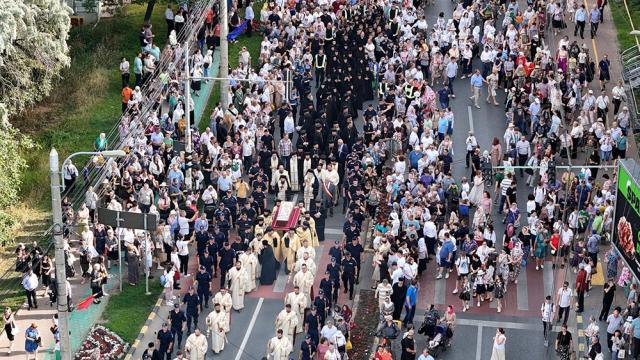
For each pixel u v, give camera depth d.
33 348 80.56
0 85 105.25
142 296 88.44
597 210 92.06
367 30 118.19
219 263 89.19
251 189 99.06
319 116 105.38
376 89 115.50
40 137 111.94
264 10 127.50
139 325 85.12
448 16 131.25
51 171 66.88
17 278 90.81
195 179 97.75
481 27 124.31
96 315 85.81
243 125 103.75
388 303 81.94
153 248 91.25
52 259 91.81
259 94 109.69
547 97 109.69
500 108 114.00
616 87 111.19
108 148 107.88
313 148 100.38
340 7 123.69
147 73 115.06
